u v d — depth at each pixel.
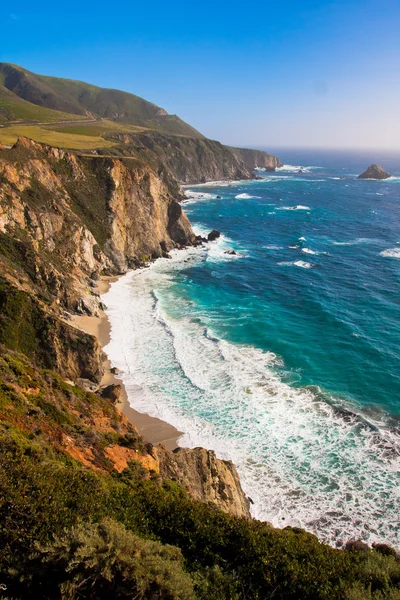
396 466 27.83
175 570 11.66
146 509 15.34
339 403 34.38
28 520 12.36
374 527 23.61
